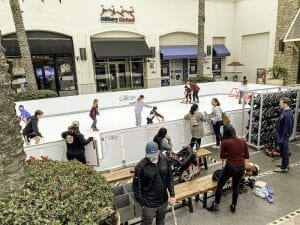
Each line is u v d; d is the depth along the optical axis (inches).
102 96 660.7
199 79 832.9
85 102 641.0
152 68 927.0
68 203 129.4
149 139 314.8
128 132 300.7
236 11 1034.7
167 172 161.8
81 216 128.5
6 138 129.2
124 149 302.0
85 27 799.7
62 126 514.0
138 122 481.1
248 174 231.1
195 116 309.1
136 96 708.0
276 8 863.7
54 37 773.9
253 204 217.2
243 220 197.0
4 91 127.8
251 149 339.6
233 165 191.3
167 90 754.2
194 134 310.7
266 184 244.2
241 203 219.0
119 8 835.4
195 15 973.2
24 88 754.8
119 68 892.6
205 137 355.3
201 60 850.1
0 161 128.5
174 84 1008.9
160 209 164.2
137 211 181.9
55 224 117.3
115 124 518.0
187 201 220.2
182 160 241.8
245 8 992.2
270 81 840.9
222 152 195.2
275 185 246.5
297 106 357.4
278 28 848.3
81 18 789.2
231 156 191.5
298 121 376.2
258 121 334.0
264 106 327.6
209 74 1032.2
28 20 722.2
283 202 218.5
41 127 510.3
